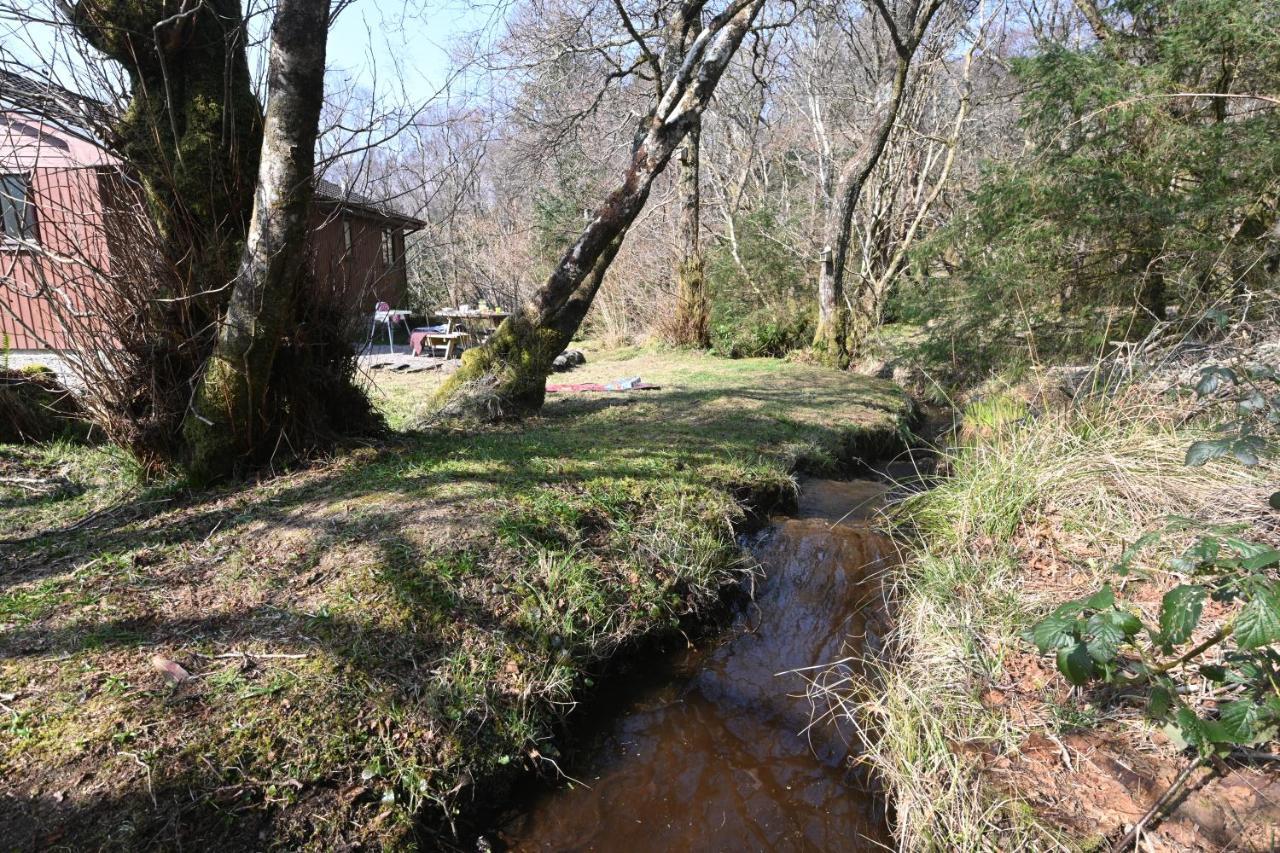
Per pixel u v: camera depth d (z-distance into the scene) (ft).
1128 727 7.15
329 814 6.36
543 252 54.75
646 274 48.08
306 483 12.09
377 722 7.23
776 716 9.52
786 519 14.84
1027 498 11.41
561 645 9.25
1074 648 6.43
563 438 16.34
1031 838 6.28
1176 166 22.74
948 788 7.11
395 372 31.12
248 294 10.89
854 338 38.78
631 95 41.45
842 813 7.89
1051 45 25.18
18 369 14.58
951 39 43.57
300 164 10.51
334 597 8.71
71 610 8.25
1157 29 25.67
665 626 10.66
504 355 18.66
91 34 10.66
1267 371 9.75
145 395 11.62
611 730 9.24
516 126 39.78
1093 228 23.30
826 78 57.98
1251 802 5.97
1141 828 6.04
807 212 54.29
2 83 9.78
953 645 9.02
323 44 10.19
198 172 11.17
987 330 27.25
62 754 6.14
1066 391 16.66
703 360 37.55
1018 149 53.01
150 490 11.59
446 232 54.34
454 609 8.89
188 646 7.74
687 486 13.65
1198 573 6.48
